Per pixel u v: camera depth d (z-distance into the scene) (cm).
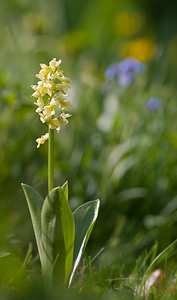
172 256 94
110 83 142
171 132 125
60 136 125
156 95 145
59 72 69
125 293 72
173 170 115
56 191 67
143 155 117
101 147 121
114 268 86
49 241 69
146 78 146
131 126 125
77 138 120
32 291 64
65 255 70
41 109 69
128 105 133
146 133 124
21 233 97
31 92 113
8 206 101
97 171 111
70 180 110
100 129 125
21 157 110
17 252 88
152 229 103
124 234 104
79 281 77
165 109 138
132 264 90
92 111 133
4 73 114
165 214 107
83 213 74
